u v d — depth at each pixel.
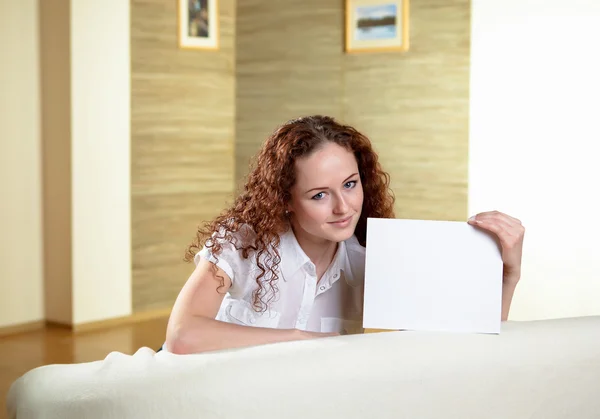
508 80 4.98
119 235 5.43
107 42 5.31
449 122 5.22
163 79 5.64
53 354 4.65
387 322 1.40
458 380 1.23
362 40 5.55
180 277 5.79
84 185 5.23
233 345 1.45
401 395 1.20
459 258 1.39
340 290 1.75
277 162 1.56
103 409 1.06
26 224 5.22
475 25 5.07
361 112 5.59
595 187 4.73
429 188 5.32
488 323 1.37
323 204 1.54
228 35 6.04
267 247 1.62
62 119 5.19
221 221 1.66
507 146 5.00
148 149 5.57
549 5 4.82
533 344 1.28
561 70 4.80
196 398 1.09
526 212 4.95
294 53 5.84
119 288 5.43
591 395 1.31
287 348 1.21
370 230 1.41
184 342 1.46
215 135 5.98
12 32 5.09
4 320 5.12
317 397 1.15
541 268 4.92
